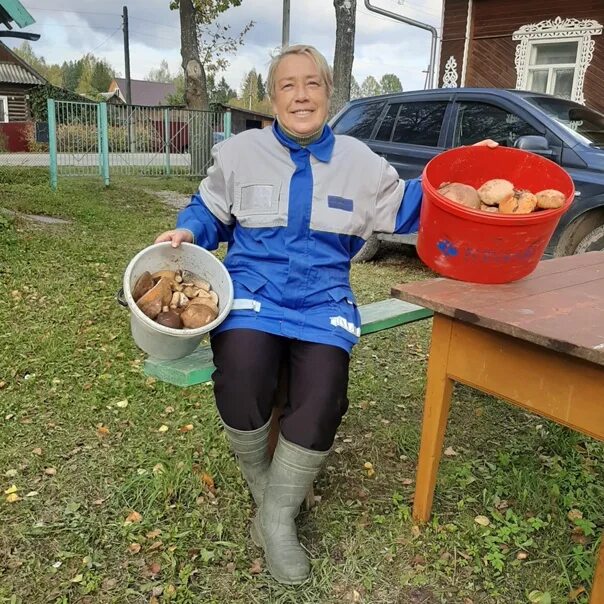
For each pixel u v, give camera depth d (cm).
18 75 3278
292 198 201
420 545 212
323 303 204
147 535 214
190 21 1517
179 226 210
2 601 185
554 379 169
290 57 198
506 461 263
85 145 1332
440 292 192
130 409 299
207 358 212
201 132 1467
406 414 306
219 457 259
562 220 500
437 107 595
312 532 219
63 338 384
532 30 1141
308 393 189
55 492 236
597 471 265
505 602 191
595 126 558
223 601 188
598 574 169
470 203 196
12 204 880
